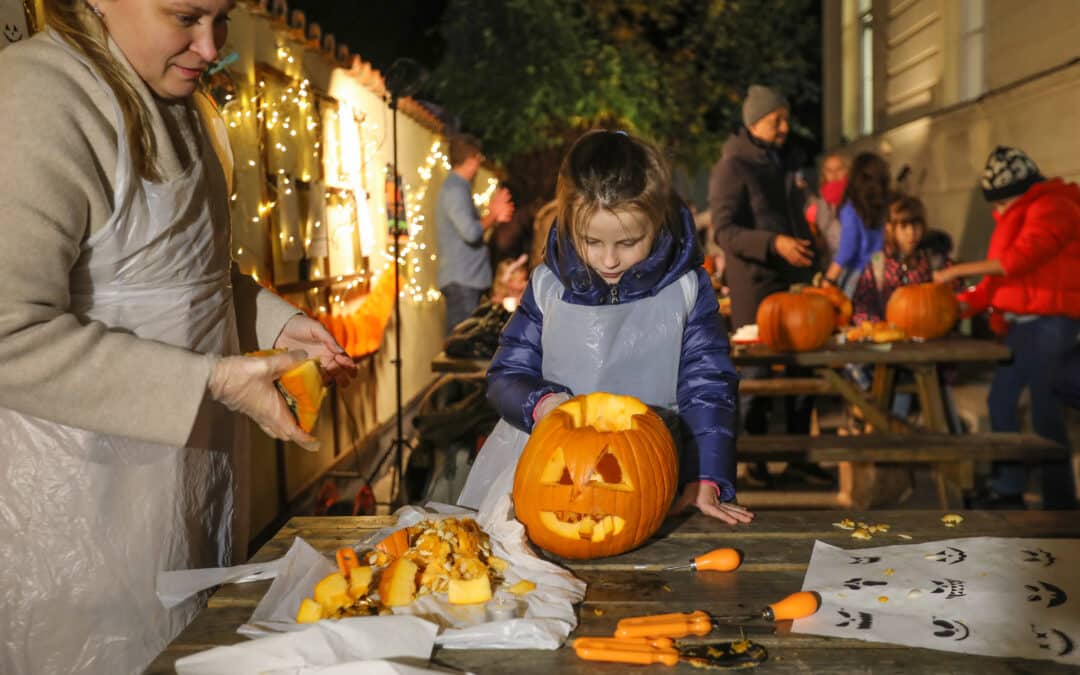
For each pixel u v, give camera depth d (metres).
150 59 1.86
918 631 1.52
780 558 1.87
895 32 10.33
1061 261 4.87
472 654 1.47
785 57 17.39
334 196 6.32
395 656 1.42
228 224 2.16
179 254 1.92
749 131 6.12
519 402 2.24
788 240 5.65
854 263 6.43
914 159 9.66
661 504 1.89
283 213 5.24
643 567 1.83
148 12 1.81
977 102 7.75
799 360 5.03
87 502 1.83
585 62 15.57
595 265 2.25
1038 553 1.82
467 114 15.54
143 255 1.86
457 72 15.64
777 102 6.01
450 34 15.81
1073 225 4.88
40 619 1.83
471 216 7.75
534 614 1.57
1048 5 6.51
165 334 1.91
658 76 16.75
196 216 1.96
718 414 2.24
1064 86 6.16
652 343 2.31
